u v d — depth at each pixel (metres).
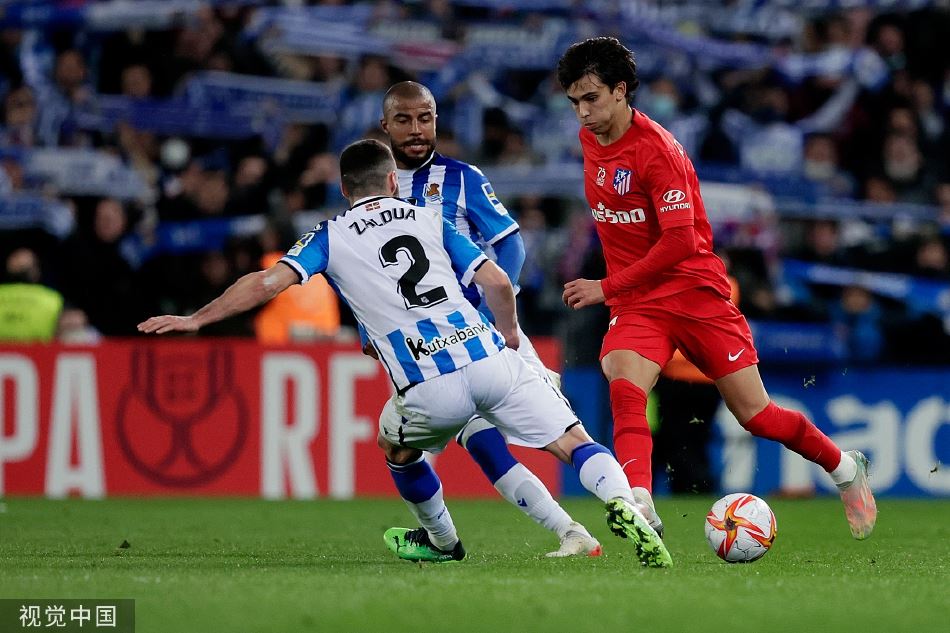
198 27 52.47
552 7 55.59
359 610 13.21
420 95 20.91
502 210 21.34
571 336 46.56
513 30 55.16
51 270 48.66
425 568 18.23
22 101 50.97
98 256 48.34
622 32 56.09
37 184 49.69
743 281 51.31
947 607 13.96
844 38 57.06
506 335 18.12
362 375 38.06
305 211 50.81
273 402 37.75
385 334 17.64
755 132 55.50
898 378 40.75
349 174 18.36
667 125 55.06
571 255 49.28
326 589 14.84
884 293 53.25
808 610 13.52
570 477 39.28
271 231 48.69
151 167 51.06
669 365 39.94
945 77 57.34
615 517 17.33
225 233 49.88
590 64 20.03
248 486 37.56
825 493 41.03
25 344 37.22
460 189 21.17
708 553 21.92
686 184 20.28
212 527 28.30
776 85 56.81
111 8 51.81
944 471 40.69
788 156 55.41
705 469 40.62
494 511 33.47
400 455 19.16
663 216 20.12
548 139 53.97
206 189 49.97
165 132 51.81
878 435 40.62
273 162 51.38
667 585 15.29
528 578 16.14
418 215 18.02
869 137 56.34
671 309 20.88
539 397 17.84
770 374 40.44
